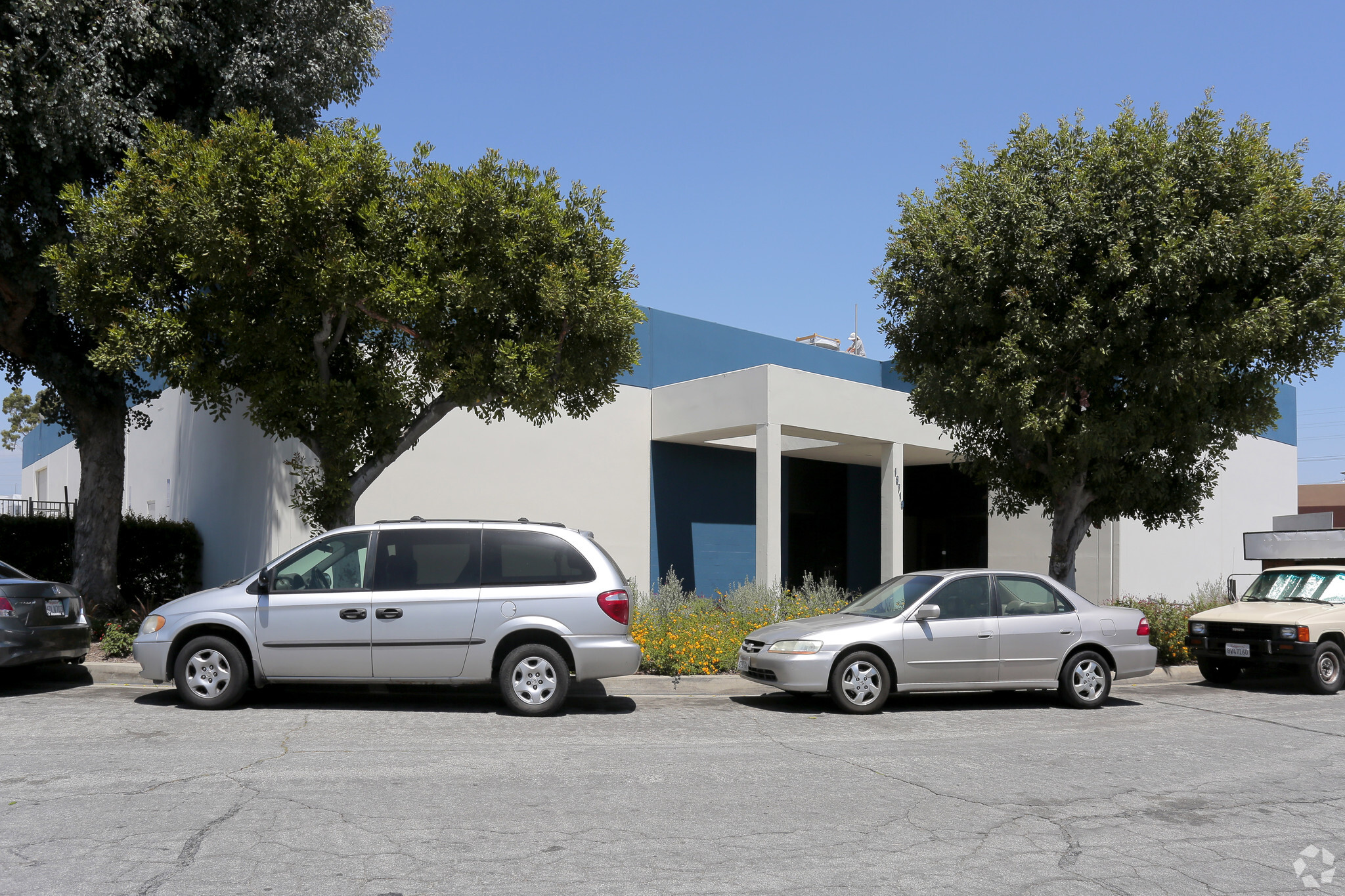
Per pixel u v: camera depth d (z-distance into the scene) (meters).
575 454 20.14
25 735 7.77
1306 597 13.32
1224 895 4.67
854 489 28.05
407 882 4.62
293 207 10.34
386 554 9.23
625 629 9.31
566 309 11.35
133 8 12.10
